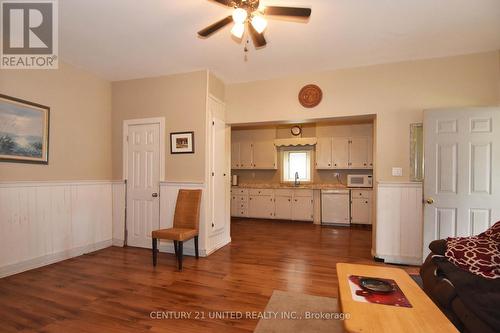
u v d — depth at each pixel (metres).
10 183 2.92
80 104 3.79
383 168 3.50
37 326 1.97
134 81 4.15
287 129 6.82
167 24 2.62
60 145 3.52
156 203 3.96
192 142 3.79
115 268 3.17
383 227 3.46
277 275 2.97
